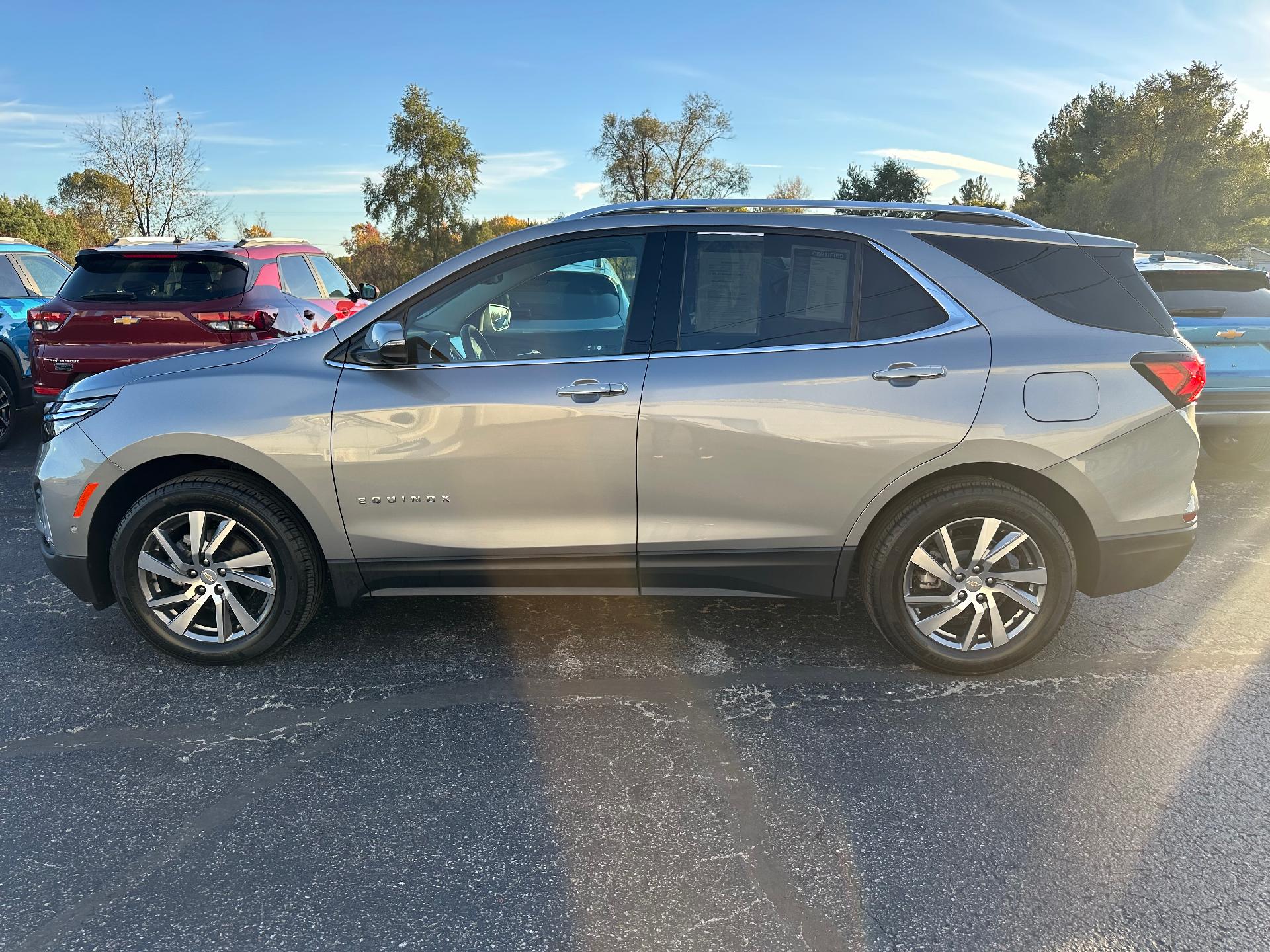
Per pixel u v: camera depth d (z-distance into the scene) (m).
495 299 3.40
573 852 2.43
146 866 2.38
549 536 3.38
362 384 3.35
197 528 3.43
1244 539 5.25
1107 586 3.38
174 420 3.35
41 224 48.91
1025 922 2.15
